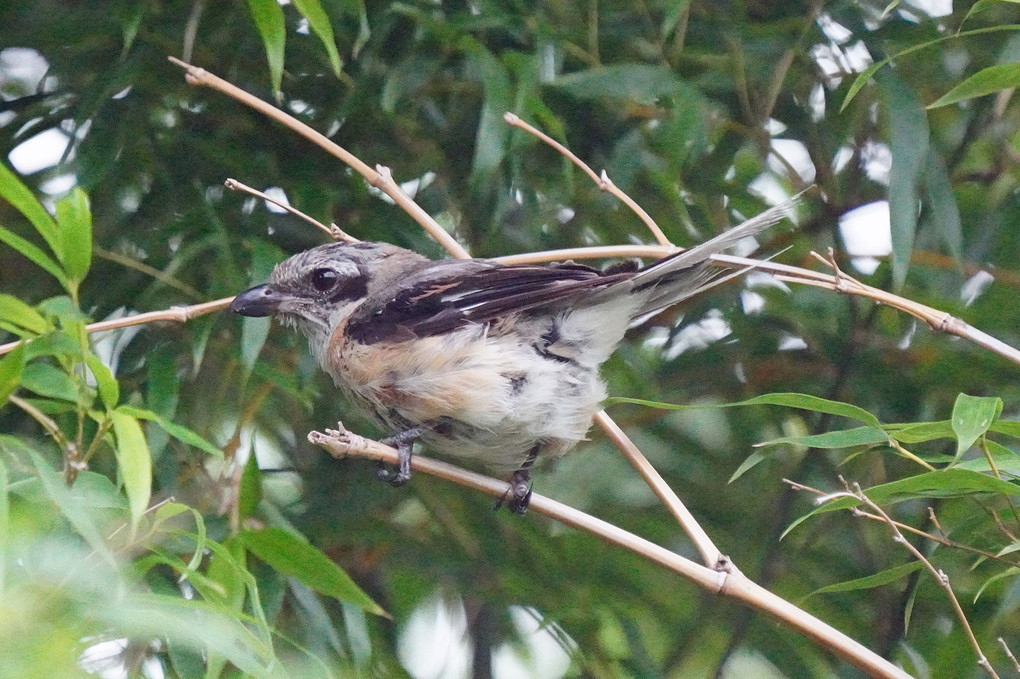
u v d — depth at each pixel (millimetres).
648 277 7516
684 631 10789
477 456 8242
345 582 6941
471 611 10906
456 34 9336
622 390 10672
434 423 8086
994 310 10391
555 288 7754
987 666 6656
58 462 7816
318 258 8875
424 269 8570
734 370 11008
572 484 11258
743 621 10453
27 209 6188
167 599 5594
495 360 7898
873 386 10562
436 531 10688
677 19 9633
